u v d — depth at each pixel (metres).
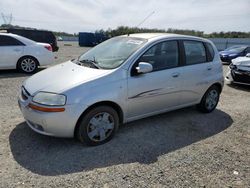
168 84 4.38
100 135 3.75
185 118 5.11
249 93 7.76
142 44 4.16
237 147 3.96
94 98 3.48
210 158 3.57
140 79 3.96
